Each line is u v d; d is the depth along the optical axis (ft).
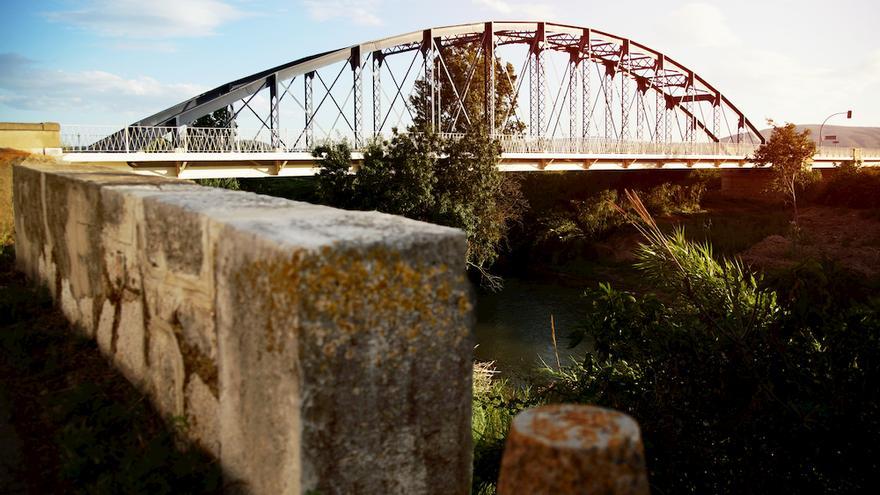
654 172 183.21
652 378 16.87
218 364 7.41
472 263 104.42
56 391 10.57
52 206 14.60
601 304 17.80
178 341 8.55
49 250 15.19
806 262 16.76
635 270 118.32
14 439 9.18
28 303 14.66
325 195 93.04
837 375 14.74
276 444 6.19
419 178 91.35
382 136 99.55
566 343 76.84
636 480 4.35
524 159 130.21
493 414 24.11
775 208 177.88
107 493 7.59
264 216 7.58
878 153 253.44
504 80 181.06
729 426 14.84
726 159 178.70
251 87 120.16
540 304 100.68
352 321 5.93
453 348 6.48
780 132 161.99
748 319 16.85
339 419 5.93
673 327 16.99
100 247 11.65
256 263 6.32
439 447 6.47
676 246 19.03
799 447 14.42
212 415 7.65
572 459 4.27
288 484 6.03
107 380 10.81
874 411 14.07
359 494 6.07
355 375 5.98
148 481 7.45
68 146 75.20
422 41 145.48
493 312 95.20
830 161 221.25
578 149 142.72
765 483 14.62
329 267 5.81
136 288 10.06
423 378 6.33
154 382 9.54
